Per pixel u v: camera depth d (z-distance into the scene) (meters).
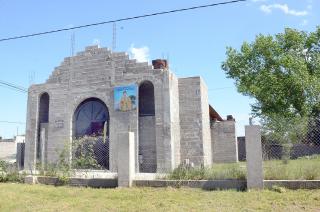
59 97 25.33
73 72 25.19
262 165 11.05
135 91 23.00
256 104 34.38
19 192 12.16
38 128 25.92
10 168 15.80
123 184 12.54
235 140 33.06
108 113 24.00
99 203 10.10
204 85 26.59
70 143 16.62
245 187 11.31
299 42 33.78
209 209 8.82
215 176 12.20
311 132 13.02
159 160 21.75
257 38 34.62
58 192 12.04
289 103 32.03
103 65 24.31
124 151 12.73
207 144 27.09
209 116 30.56
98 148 23.59
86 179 13.42
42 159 17.05
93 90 24.28
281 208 8.71
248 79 34.38
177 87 24.61
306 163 12.00
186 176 12.46
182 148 24.00
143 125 23.08
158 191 11.52
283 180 10.85
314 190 10.32
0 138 50.06
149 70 22.98
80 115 24.83
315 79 30.89
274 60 33.34
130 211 9.05
